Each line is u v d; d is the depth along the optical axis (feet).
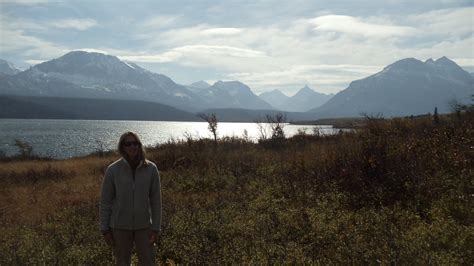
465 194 25.77
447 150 33.81
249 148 75.46
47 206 41.29
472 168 30.14
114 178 17.48
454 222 21.44
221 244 23.07
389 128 46.73
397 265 17.46
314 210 26.94
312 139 77.20
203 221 26.89
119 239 17.54
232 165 52.54
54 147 196.95
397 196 28.22
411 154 32.63
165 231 25.77
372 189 29.68
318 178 35.58
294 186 35.55
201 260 21.04
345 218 24.93
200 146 76.69
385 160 32.30
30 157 109.70
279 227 24.84
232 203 32.53
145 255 17.87
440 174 29.22
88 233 27.37
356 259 18.99
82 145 210.18
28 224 33.14
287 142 79.20
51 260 22.41
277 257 19.90
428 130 43.62
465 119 45.62
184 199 37.42
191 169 52.65
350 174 32.78
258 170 47.37
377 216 24.62
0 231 31.58
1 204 43.57
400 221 23.63
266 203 30.91
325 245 21.71
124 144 17.34
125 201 17.35
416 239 19.63
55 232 28.66
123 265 17.70
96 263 21.90
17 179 61.26
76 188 51.29
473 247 18.65
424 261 17.38
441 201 25.21
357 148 37.32
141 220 17.46
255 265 18.67
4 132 347.36
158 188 17.99
